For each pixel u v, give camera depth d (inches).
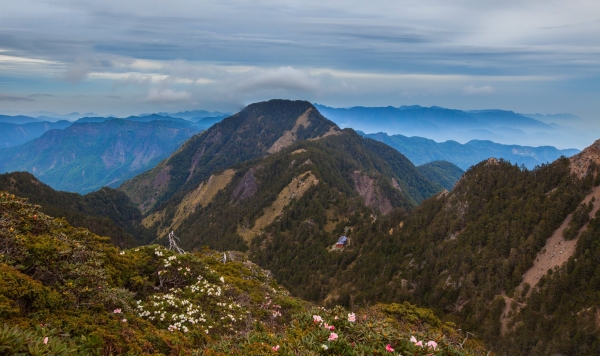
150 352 476.1
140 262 919.0
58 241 639.8
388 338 391.5
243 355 418.6
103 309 538.6
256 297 1047.0
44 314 432.1
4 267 465.1
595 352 2140.7
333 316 463.5
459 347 438.6
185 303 789.2
